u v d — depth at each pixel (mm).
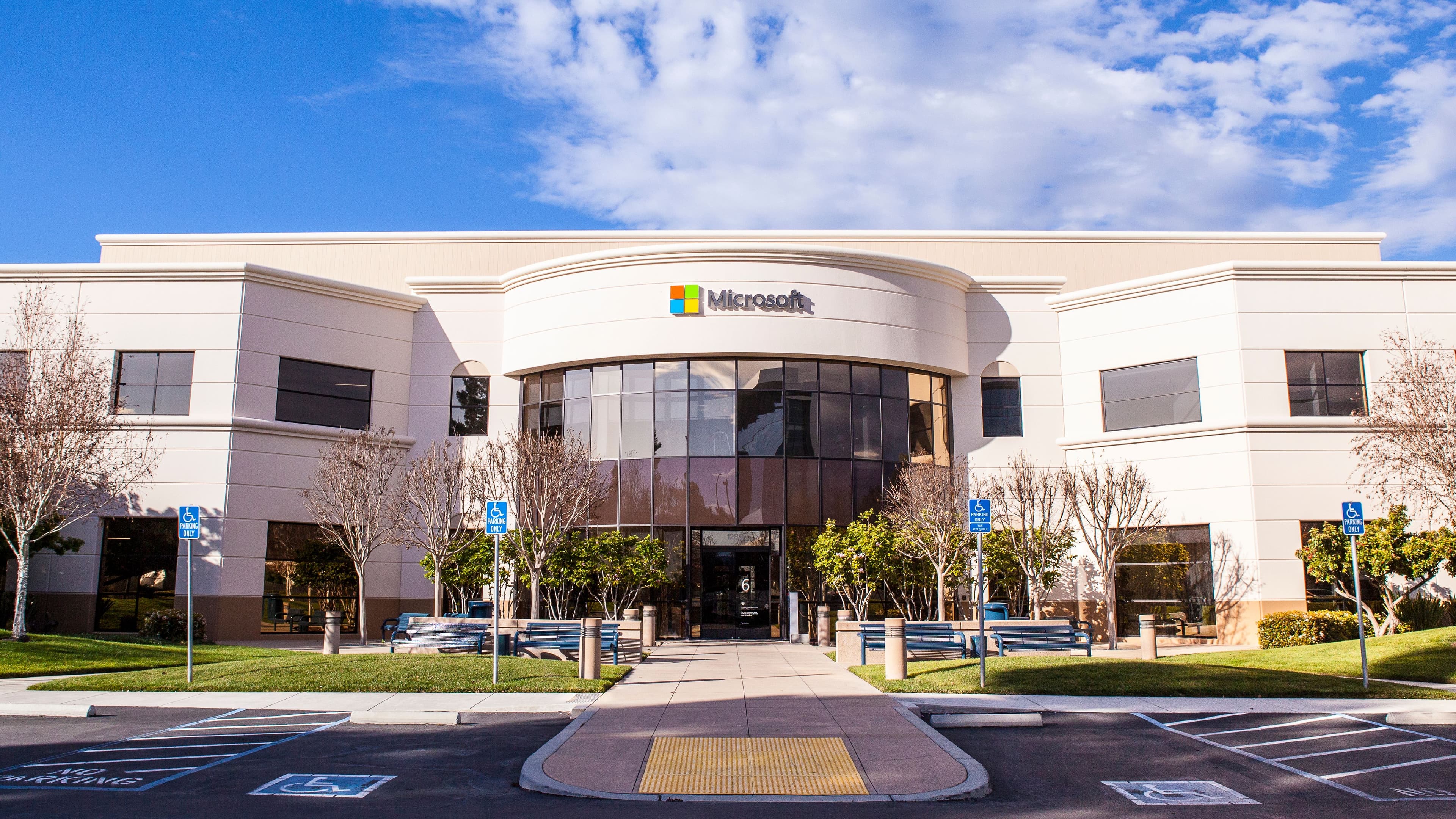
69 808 8117
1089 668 16469
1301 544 23938
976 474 27766
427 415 28078
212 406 24906
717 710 12992
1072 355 28344
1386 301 25266
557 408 27359
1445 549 19438
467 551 23953
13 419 19875
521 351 27719
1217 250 32719
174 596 24000
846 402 26531
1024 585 25984
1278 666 17641
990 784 9094
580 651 16484
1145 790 8914
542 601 25359
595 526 26125
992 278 28875
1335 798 8625
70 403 20719
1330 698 14117
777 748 10391
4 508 20016
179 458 24500
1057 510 25828
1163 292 26672
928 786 8836
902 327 26766
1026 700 13930
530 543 23172
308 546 25641
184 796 8516
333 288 26906
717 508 25594
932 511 22703
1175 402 26172
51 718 12727
